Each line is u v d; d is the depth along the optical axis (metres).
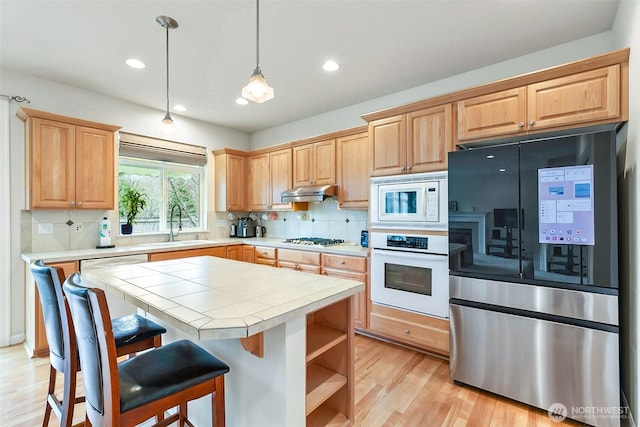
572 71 1.88
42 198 2.76
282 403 1.21
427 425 1.74
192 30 2.19
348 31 2.21
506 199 1.94
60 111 3.06
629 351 1.71
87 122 3.03
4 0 1.86
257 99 1.57
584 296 1.69
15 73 2.81
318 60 2.63
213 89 3.24
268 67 2.75
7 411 1.85
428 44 2.38
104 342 1.01
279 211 4.58
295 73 2.88
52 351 1.51
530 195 1.85
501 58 2.60
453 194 2.18
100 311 0.99
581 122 1.85
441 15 2.03
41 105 2.95
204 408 1.61
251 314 1.10
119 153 3.50
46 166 2.79
